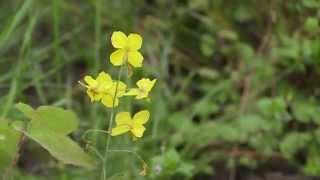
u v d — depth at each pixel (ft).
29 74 2.59
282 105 2.35
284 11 2.67
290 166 2.47
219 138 2.43
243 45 2.68
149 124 2.46
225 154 2.44
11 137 1.47
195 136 2.40
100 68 2.67
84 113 2.60
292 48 2.53
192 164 2.32
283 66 2.62
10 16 2.71
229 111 2.52
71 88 2.70
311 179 2.43
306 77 2.59
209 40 2.73
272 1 2.67
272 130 2.42
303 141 2.39
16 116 2.28
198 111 2.52
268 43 2.68
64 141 1.43
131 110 2.43
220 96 2.61
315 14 2.64
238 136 2.38
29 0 2.37
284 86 2.60
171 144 2.37
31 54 2.60
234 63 2.72
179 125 2.45
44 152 2.52
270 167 2.48
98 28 2.53
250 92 2.58
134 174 2.21
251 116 2.41
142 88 1.47
